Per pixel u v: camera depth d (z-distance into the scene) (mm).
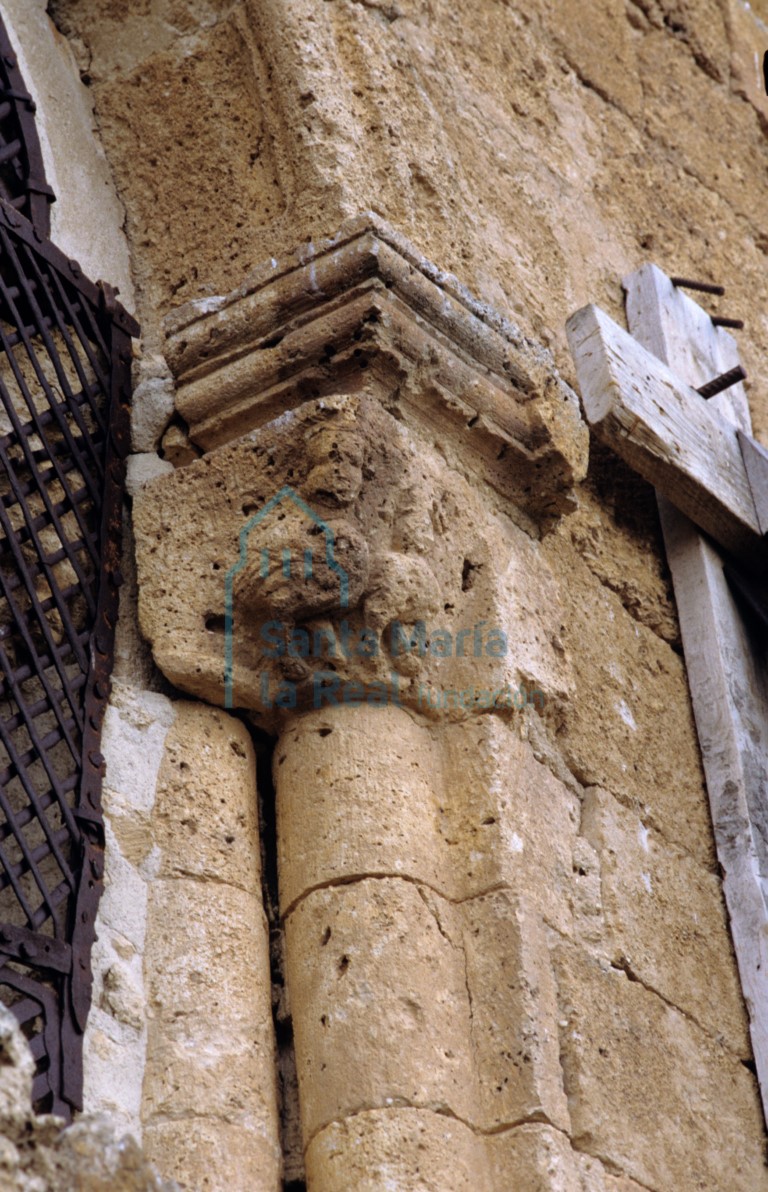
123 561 3727
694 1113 3631
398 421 3801
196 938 3324
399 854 3422
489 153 4723
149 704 3559
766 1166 3740
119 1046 3156
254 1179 3119
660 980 3754
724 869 4109
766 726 4434
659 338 4816
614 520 4555
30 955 3062
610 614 4332
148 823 3412
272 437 3672
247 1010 3297
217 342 3871
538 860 3582
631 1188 3352
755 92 6027
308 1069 3264
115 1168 2549
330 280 3770
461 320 3869
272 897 3523
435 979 3322
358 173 4047
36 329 3771
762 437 5160
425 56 4613
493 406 3918
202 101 4262
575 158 5105
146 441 3883
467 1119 3217
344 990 3281
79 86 4359
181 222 4184
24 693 3408
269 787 3674
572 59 5324
